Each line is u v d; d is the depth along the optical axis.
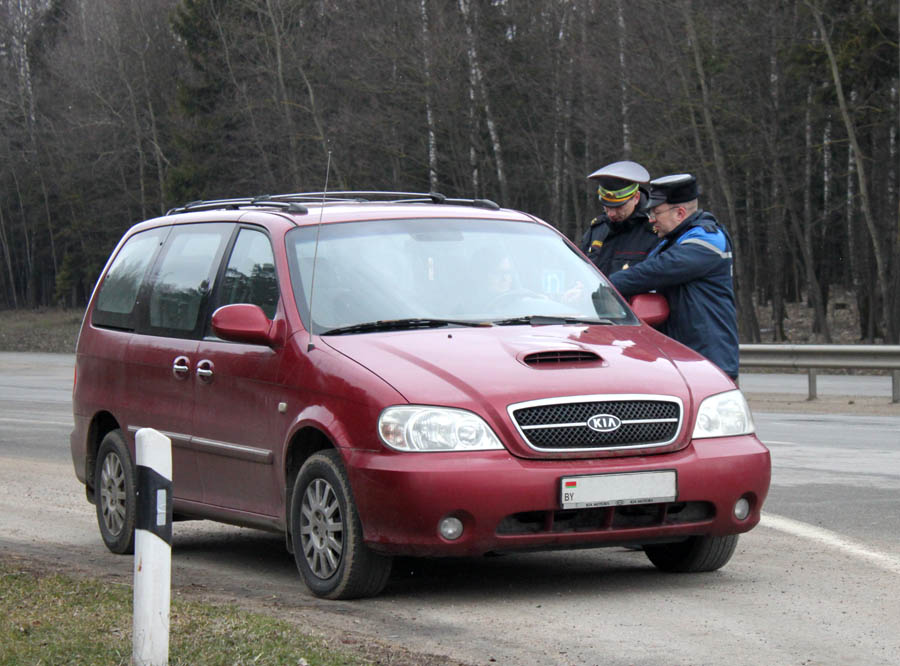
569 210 66.19
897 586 8.20
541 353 8.06
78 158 88.81
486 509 7.44
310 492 8.17
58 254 111.25
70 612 7.14
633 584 8.45
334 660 6.16
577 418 7.71
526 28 55.16
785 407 22.72
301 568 8.24
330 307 8.62
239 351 9.02
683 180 9.88
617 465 7.67
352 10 55.47
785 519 10.78
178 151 79.31
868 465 14.20
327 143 55.84
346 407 7.85
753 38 48.16
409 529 7.47
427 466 7.44
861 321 62.00
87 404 10.93
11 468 15.70
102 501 10.50
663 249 10.04
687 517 8.01
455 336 8.32
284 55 60.25
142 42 84.44
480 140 56.56
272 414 8.55
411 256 9.08
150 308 10.35
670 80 48.22
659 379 8.06
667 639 6.91
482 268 9.14
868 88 48.59
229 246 9.70
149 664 5.72
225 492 9.20
